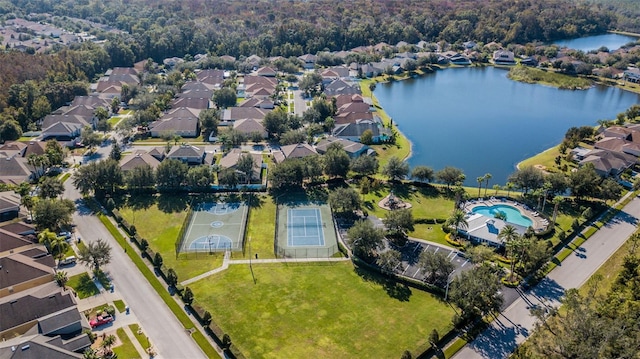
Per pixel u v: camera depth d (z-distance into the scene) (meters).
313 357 95.00
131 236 136.38
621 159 178.62
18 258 116.44
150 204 154.50
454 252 129.88
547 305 110.31
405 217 132.00
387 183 170.12
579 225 142.00
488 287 104.00
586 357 84.88
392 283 117.62
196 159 181.25
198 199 157.88
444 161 194.88
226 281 117.44
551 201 156.75
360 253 127.06
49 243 126.75
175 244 132.88
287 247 132.12
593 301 107.12
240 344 98.00
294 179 161.88
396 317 105.94
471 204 155.00
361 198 152.88
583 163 177.62
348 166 168.12
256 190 164.12
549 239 134.75
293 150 183.25
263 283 116.81
